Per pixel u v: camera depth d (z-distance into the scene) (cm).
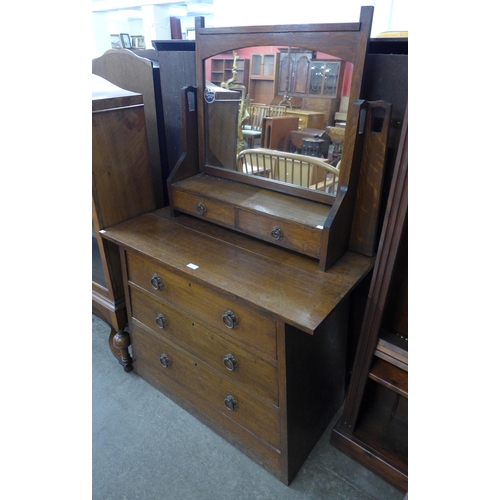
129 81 151
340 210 101
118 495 118
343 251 112
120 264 143
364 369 111
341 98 96
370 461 121
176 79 139
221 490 119
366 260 110
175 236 126
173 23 286
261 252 116
